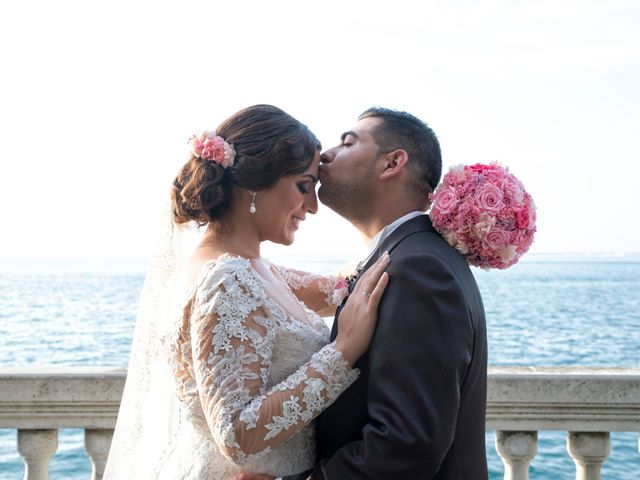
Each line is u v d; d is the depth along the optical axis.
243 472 2.10
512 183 2.15
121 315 43.62
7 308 49.88
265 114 2.24
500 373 2.90
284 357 2.11
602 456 2.89
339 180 2.37
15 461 10.38
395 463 1.85
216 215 2.25
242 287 2.04
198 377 1.99
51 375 2.85
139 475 2.39
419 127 2.39
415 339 1.91
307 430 2.21
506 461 2.92
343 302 2.28
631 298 63.91
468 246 2.12
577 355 27.91
